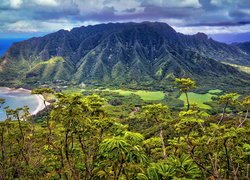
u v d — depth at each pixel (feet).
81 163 67.77
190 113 73.20
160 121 96.94
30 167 114.11
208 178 67.21
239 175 76.02
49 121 68.80
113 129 57.47
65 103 56.54
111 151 37.24
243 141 63.41
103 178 52.75
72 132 59.47
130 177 46.50
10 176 118.01
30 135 129.08
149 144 89.56
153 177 41.04
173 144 79.10
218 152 70.44
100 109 64.39
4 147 128.77
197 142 72.95
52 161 75.10
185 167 45.68
